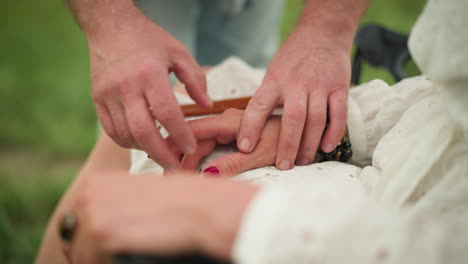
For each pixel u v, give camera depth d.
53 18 2.30
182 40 1.34
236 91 0.98
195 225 0.60
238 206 0.60
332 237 0.58
